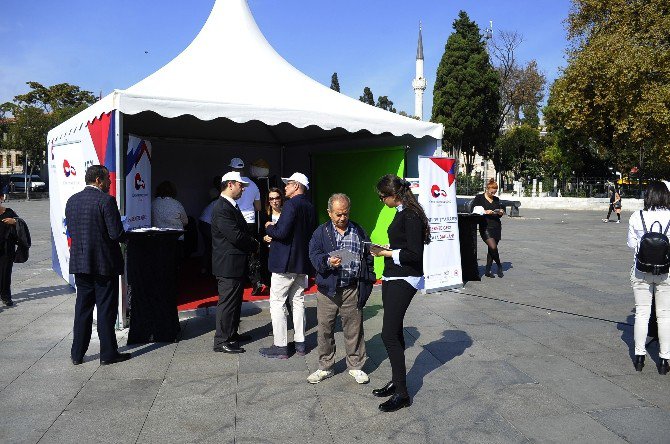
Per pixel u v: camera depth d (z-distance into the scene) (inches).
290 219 193.6
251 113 250.8
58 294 314.3
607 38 1009.5
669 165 1162.6
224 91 273.3
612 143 1202.0
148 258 216.5
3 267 279.4
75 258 187.2
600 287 338.3
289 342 218.8
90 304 193.9
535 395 167.8
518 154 1685.5
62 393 167.2
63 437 138.7
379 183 161.3
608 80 997.8
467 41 1512.1
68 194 312.8
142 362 195.9
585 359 201.3
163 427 144.9
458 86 1513.3
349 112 288.2
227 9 345.1
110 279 192.5
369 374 185.9
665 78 988.6
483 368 191.6
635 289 189.5
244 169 462.9
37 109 1644.9
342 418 151.5
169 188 298.4
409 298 157.6
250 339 225.0
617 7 1055.6
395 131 298.8
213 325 245.8
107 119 229.0
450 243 328.8
